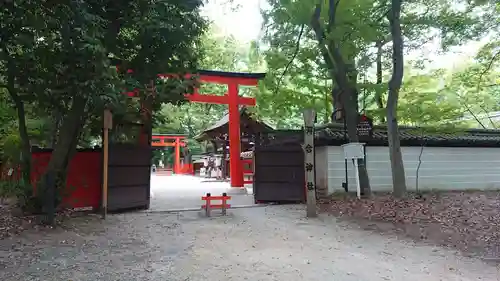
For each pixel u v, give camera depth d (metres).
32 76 7.34
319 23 10.72
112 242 6.78
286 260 5.77
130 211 10.21
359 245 6.85
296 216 9.74
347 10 10.41
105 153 9.25
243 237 7.33
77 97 7.64
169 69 8.91
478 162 14.48
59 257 5.75
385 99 14.75
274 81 12.20
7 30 6.48
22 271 5.03
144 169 10.77
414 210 9.25
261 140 13.18
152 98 9.27
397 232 7.83
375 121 15.04
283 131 13.80
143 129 10.88
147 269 5.22
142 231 7.75
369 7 10.69
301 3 10.30
